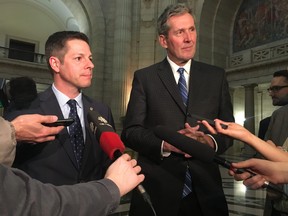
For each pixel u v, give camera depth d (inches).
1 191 24.0
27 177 26.4
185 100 66.2
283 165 38.9
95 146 65.2
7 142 32.1
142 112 66.6
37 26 784.9
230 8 540.1
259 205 192.7
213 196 60.6
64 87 66.6
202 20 514.0
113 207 29.0
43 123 48.9
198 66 70.6
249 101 514.0
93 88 581.0
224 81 69.9
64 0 681.6
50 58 65.4
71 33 65.4
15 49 717.3
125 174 31.9
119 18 563.8
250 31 522.3
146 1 561.6
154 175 62.5
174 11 65.0
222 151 57.3
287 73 104.7
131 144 63.7
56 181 59.6
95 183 29.5
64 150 61.6
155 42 550.3
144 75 69.8
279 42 470.0
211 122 44.2
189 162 61.3
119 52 554.9
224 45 548.1
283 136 76.2
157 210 59.9
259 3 507.5
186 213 62.2
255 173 40.9
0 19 734.5
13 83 74.6
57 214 25.1
